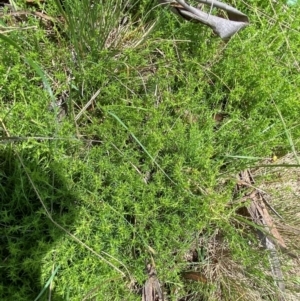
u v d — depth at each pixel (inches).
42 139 15.8
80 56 17.5
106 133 16.5
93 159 16.4
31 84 16.1
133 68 17.0
